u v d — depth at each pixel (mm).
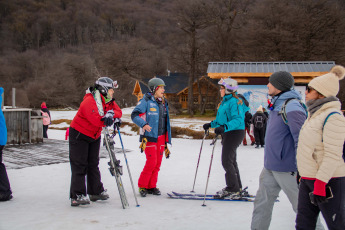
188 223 3586
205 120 27516
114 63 37656
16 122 10398
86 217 3750
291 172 2930
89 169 4469
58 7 140875
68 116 34906
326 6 35000
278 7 35562
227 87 4508
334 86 2451
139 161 7922
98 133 4352
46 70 84562
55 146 10102
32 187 5281
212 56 36406
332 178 2387
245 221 3662
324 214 2406
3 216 3756
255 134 10789
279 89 3080
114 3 142750
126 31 119875
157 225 3512
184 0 35688
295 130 2777
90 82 54281
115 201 4516
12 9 134875
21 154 8609
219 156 8852
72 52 104125
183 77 44031
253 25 35625
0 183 4426
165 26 106000
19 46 113688
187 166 7305
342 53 32438
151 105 4848
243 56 35656
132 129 18391
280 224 3566
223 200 4562
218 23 36469
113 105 4469
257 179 5984
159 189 5270
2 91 4418
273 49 33594
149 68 54875
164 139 5078
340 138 2314
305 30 33188
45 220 3621
